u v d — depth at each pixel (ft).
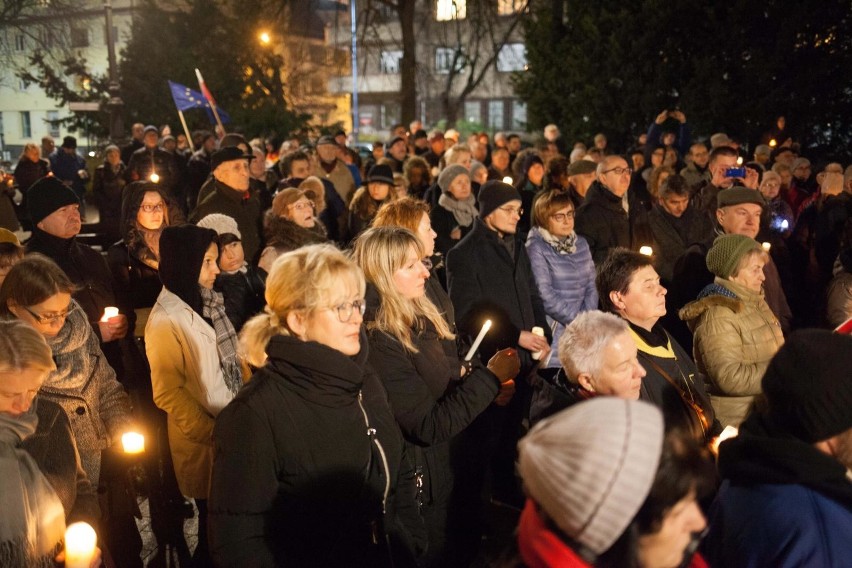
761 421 6.32
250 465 7.07
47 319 9.83
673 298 17.02
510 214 15.15
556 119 52.37
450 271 15.10
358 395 7.75
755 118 44.86
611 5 48.39
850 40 44.60
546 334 15.74
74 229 13.93
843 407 5.89
